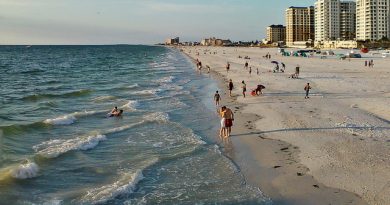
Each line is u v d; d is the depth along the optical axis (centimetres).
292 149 1900
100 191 1418
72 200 1347
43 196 1380
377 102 3044
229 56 12912
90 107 3303
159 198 1374
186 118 2777
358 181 1459
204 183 1516
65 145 2008
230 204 1320
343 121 2397
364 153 1764
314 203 1316
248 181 1535
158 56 15288
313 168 1617
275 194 1405
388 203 1276
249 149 1952
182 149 1964
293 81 4672
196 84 4912
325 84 4291
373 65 7400
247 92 3906
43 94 4088
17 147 1977
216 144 2067
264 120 2541
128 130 2383
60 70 8125
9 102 3638
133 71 7444
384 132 2119
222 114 2188
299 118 2530
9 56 15938
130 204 1323
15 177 1527
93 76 6531
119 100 3662
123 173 1620
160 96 3878
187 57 13350
